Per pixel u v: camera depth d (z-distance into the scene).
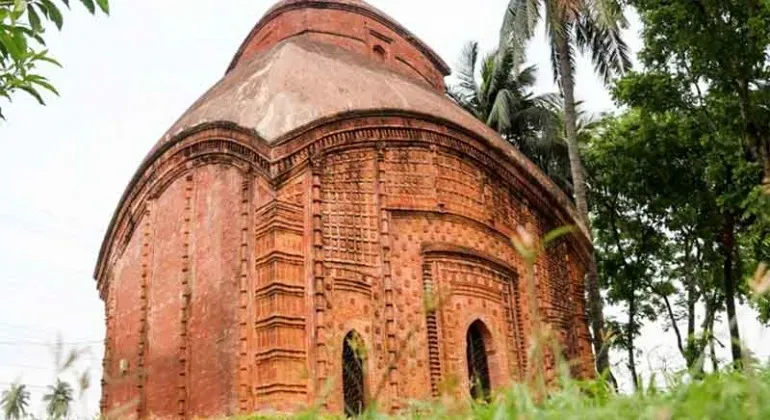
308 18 18.80
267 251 11.98
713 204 18.38
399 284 13.18
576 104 26.91
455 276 14.01
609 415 2.03
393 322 12.73
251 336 11.77
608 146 19.78
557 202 16.88
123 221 16.08
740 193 16.34
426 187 14.13
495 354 14.09
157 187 14.90
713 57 15.12
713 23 14.95
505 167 15.73
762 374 2.83
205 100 15.90
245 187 12.74
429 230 13.95
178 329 13.23
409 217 13.80
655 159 18.81
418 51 20.70
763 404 1.71
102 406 14.73
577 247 17.88
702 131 17.48
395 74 16.88
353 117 13.48
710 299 22.02
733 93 16.03
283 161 12.45
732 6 14.80
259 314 11.75
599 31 20.03
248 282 12.12
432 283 13.55
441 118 14.64
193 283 13.31
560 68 19.88
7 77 3.94
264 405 11.12
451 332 13.48
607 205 22.34
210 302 12.77
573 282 17.45
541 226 16.47
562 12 18.77
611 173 20.12
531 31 18.91
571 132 19.39
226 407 11.65
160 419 13.02
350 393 11.84
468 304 13.99
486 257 14.55
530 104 27.14
